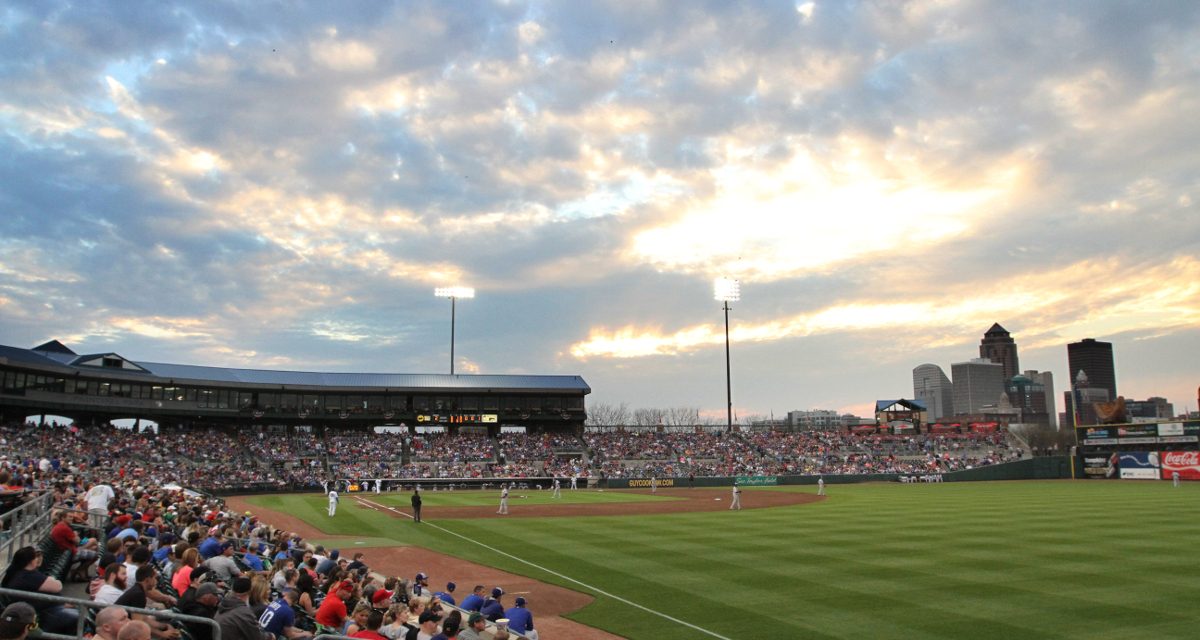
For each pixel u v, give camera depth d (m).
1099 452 100.56
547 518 47.81
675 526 41.91
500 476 88.69
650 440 110.75
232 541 22.22
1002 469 101.00
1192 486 79.19
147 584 12.13
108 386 85.44
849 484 91.44
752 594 22.94
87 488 36.44
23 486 29.53
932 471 101.44
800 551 31.22
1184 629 18.36
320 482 80.75
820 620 19.70
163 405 90.31
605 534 38.75
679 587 24.28
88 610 11.45
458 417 106.44
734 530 39.34
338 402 102.62
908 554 29.89
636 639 18.61
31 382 77.31
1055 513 46.56
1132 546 31.58
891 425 126.12
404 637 13.52
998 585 23.55
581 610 21.69
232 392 96.75
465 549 34.19
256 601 13.32
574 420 110.19
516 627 17.25
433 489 83.88
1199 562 27.55
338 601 13.90
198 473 75.50
